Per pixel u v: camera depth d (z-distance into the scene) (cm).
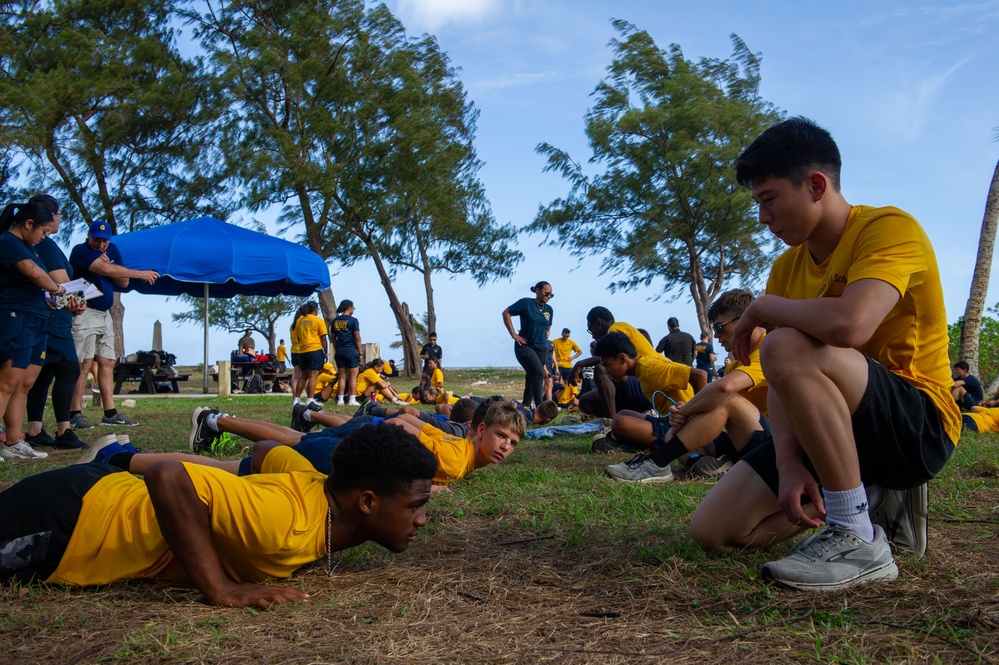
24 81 2350
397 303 3234
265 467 335
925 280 281
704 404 496
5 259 614
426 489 284
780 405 303
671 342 1437
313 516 281
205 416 611
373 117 2725
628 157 2967
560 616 259
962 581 280
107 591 283
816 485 288
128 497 290
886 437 281
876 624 246
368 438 280
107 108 2422
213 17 2653
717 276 3212
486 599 276
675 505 430
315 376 1395
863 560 276
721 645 232
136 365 1756
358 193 2702
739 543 318
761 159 282
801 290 308
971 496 440
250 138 2619
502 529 383
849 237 283
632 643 235
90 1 2530
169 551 285
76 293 711
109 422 941
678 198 2997
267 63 2491
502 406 493
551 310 1194
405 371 3269
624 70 2942
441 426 599
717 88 2938
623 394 771
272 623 253
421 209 2936
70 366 733
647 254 2997
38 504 283
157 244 1433
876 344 295
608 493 473
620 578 298
